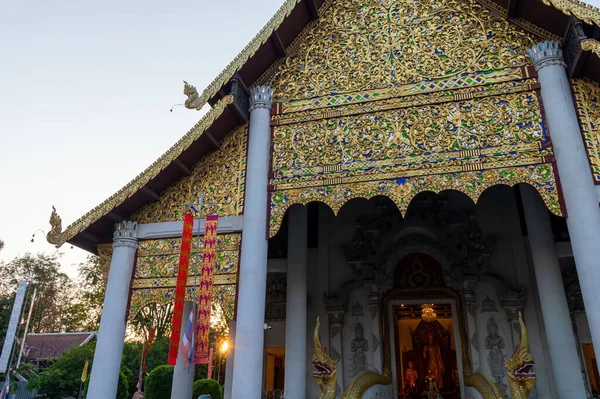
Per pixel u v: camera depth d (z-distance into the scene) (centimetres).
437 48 948
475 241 1194
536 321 1114
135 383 2672
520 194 1198
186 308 1017
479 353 1123
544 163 801
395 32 991
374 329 1190
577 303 1148
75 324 3750
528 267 1161
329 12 1046
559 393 915
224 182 959
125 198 908
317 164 916
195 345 834
